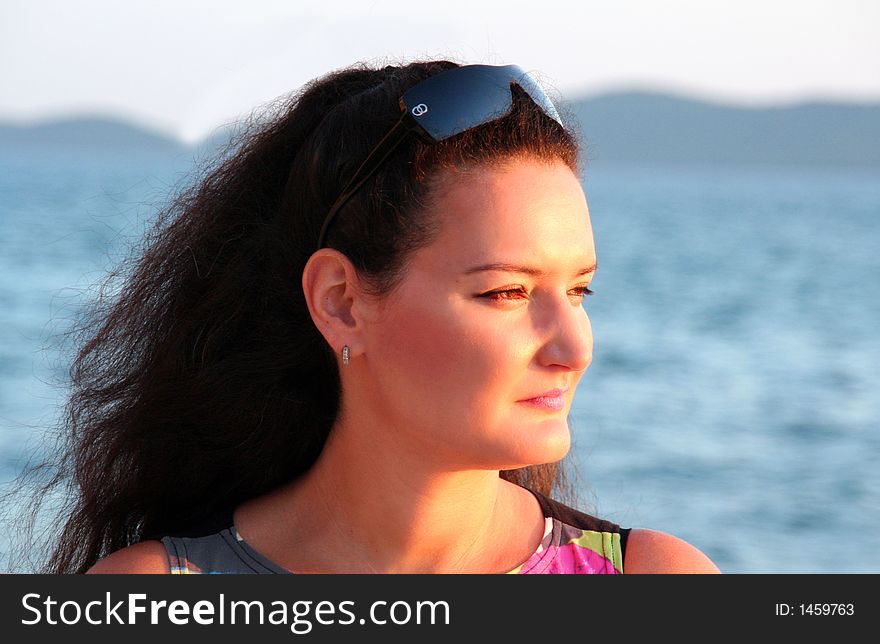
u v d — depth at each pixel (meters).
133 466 2.49
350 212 2.02
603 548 2.12
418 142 1.94
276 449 2.33
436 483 2.01
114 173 113.00
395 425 2.00
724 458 15.80
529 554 2.08
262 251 2.31
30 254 34.66
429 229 1.91
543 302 1.91
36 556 2.90
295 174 2.20
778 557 11.92
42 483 2.93
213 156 2.58
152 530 2.51
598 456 15.64
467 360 1.88
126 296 2.58
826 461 15.94
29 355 20.42
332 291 2.06
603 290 38.16
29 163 165.88
